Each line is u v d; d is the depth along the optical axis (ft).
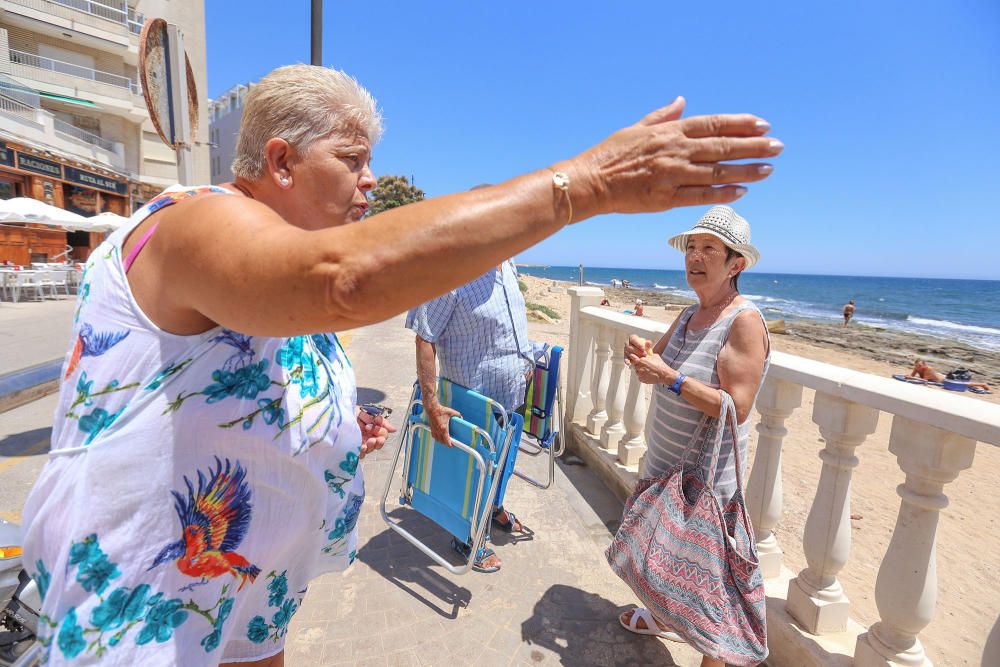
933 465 5.55
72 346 3.15
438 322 8.84
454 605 8.34
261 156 3.51
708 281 6.99
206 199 2.76
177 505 3.09
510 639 7.68
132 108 86.12
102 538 2.95
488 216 2.43
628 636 7.82
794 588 7.31
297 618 7.92
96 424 3.01
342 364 4.21
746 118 2.51
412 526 10.65
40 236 61.62
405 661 7.19
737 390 6.43
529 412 11.35
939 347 69.10
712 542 6.18
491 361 9.48
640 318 12.44
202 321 3.04
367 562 9.43
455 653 7.37
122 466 2.94
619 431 13.17
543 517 11.19
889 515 14.12
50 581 3.03
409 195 110.63
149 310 2.96
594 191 2.56
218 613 3.46
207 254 2.55
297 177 3.51
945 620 9.89
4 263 53.36
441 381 9.53
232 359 3.13
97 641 2.94
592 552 9.94
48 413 17.04
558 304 95.20
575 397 15.08
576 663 7.29
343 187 3.59
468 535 8.75
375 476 12.91
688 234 6.99
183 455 3.06
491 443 8.30
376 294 2.41
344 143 3.54
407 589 8.69
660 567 6.43
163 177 101.40
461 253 2.41
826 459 6.88
